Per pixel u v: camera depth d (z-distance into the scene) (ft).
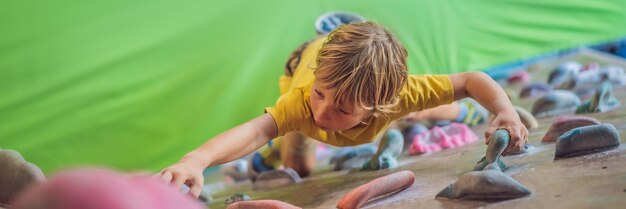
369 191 3.25
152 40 5.25
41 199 2.11
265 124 3.80
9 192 3.45
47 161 4.54
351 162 4.44
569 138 3.44
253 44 5.42
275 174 4.28
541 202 2.84
